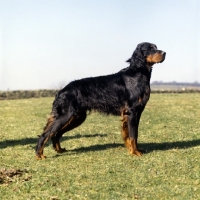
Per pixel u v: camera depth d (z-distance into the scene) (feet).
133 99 31.83
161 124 50.83
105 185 24.29
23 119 62.28
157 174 26.43
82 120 33.24
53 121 31.48
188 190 23.03
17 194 23.02
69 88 31.63
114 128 48.85
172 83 307.99
